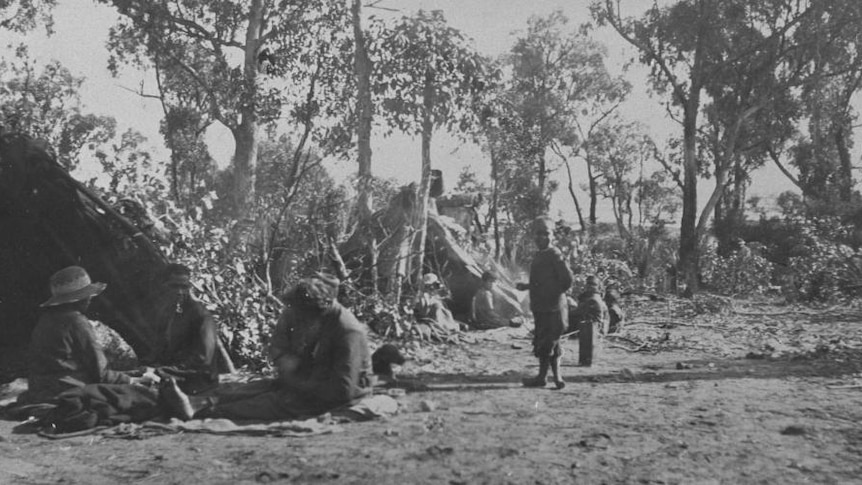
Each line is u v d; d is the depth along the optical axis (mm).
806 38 40406
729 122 43594
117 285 9242
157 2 31219
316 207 13109
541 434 6062
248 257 10695
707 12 38969
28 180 8930
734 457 5340
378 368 8344
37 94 29422
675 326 16391
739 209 45375
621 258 33625
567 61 53969
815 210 40094
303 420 6570
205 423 6383
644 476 4895
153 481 4938
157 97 32812
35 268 9055
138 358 9430
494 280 15656
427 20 14453
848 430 6098
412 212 14664
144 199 10180
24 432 6223
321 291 6730
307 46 25625
